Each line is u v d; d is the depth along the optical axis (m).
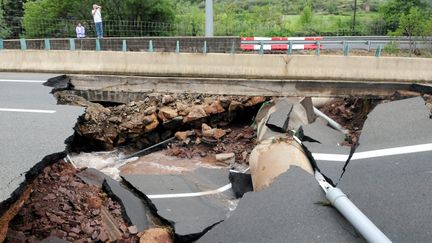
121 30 21.97
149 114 9.39
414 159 5.08
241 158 8.57
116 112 9.48
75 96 9.35
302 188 4.88
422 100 6.96
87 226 4.81
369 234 3.79
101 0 22.14
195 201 6.34
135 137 9.38
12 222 4.44
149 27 22.55
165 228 5.39
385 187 4.63
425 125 5.99
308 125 7.60
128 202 5.82
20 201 4.43
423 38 16.11
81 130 8.57
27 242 4.25
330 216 4.32
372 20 24.23
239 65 8.96
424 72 8.27
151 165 8.35
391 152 5.44
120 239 4.91
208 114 9.76
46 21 23.22
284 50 15.96
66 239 4.49
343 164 5.63
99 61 9.76
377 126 6.34
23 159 4.98
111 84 9.20
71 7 23.14
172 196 6.42
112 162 8.56
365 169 5.17
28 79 9.51
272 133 7.75
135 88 9.12
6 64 10.49
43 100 7.98
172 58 9.29
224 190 6.89
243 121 10.38
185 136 9.48
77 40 14.96
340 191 4.52
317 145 6.53
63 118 6.87
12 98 8.07
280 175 5.24
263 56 8.83
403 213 4.12
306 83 8.41
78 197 5.41
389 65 8.35
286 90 8.55
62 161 6.18
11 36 23.61
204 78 8.88
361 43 16.16
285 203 4.66
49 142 5.65
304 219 4.33
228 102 9.90
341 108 9.51
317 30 23.78
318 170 5.55
